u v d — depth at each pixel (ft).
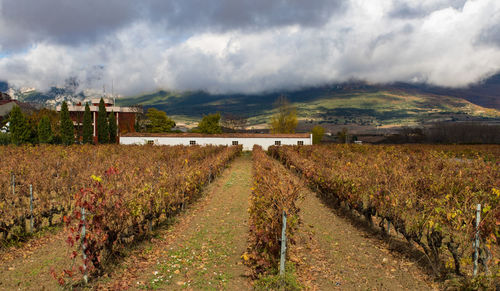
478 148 137.39
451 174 32.89
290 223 18.45
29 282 16.87
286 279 16.46
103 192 18.69
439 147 143.64
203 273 18.24
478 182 30.14
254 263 19.24
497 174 35.01
